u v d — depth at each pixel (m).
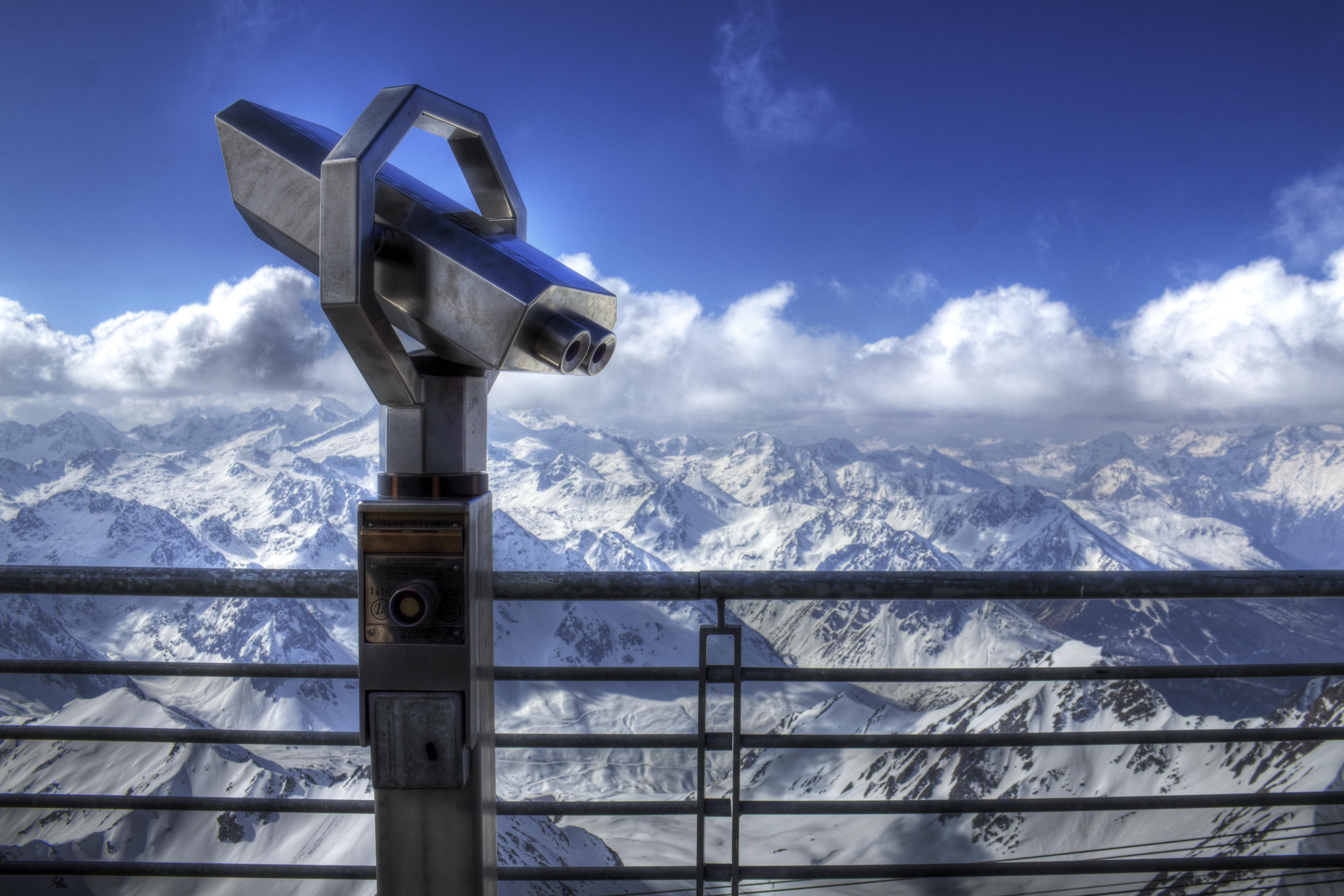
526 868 1.93
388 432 1.28
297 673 1.94
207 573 1.97
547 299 1.08
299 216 1.15
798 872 1.95
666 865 1.98
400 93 1.14
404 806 1.32
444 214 1.16
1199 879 2.22
